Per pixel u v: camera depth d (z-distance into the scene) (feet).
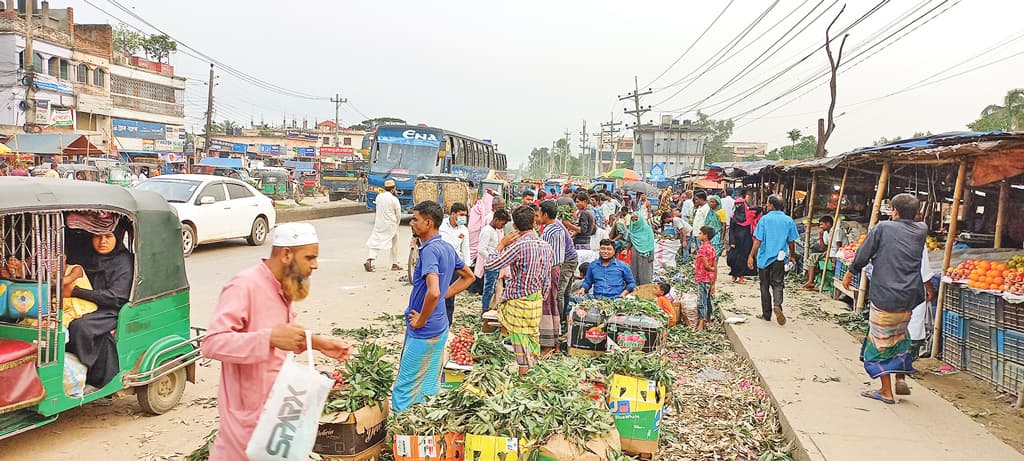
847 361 24.72
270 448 9.36
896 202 19.76
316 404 9.48
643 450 16.74
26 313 15.93
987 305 21.97
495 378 15.83
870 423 18.13
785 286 43.57
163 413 19.39
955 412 19.17
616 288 27.71
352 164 144.46
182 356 19.65
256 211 56.29
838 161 35.27
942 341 24.84
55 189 16.14
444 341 16.87
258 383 9.79
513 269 20.52
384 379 14.55
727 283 45.01
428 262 16.12
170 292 19.53
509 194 110.73
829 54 70.79
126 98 146.61
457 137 97.25
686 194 68.39
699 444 18.30
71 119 119.14
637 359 17.52
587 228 38.65
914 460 15.67
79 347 16.90
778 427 19.17
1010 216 33.58
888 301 19.36
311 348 9.57
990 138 23.99
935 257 27.68
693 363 26.58
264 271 10.14
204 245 56.13
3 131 110.83
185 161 135.95
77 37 136.77
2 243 16.31
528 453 13.32
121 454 16.65
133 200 18.22
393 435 14.10
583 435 13.70
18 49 112.98
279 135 269.23
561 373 16.31
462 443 13.87
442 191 69.26
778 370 23.40
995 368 21.62
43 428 18.10
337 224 85.05
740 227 40.27
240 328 9.73
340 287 40.24
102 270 17.85
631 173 119.96
